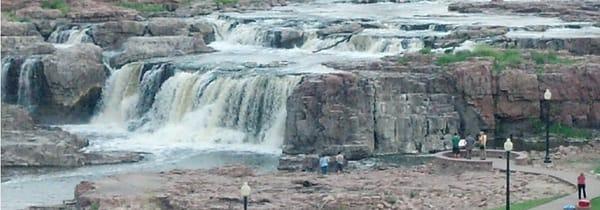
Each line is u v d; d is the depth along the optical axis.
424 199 103.88
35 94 165.62
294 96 138.62
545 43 159.62
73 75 164.12
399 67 146.00
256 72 152.50
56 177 128.62
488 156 120.81
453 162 117.88
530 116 141.25
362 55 167.38
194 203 104.19
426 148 138.50
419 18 195.00
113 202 105.69
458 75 140.50
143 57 170.88
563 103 141.38
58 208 109.88
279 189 110.88
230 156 138.88
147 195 106.94
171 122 155.88
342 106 136.75
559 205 97.50
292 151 138.00
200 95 153.88
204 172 120.69
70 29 185.62
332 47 173.88
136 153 138.88
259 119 148.38
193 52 175.12
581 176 100.12
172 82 157.00
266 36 181.38
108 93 165.25
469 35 168.25
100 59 167.50
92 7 199.62
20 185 124.81
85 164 134.88
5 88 167.00
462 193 105.81
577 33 169.75
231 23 188.38
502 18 195.75
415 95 139.25
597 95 141.50
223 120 151.12
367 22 185.25
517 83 140.75
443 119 139.25
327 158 126.25
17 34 182.12
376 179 115.31
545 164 118.00
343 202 102.31
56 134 146.50
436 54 153.38
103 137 152.88
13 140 139.88
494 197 103.50
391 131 138.00
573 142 136.75
